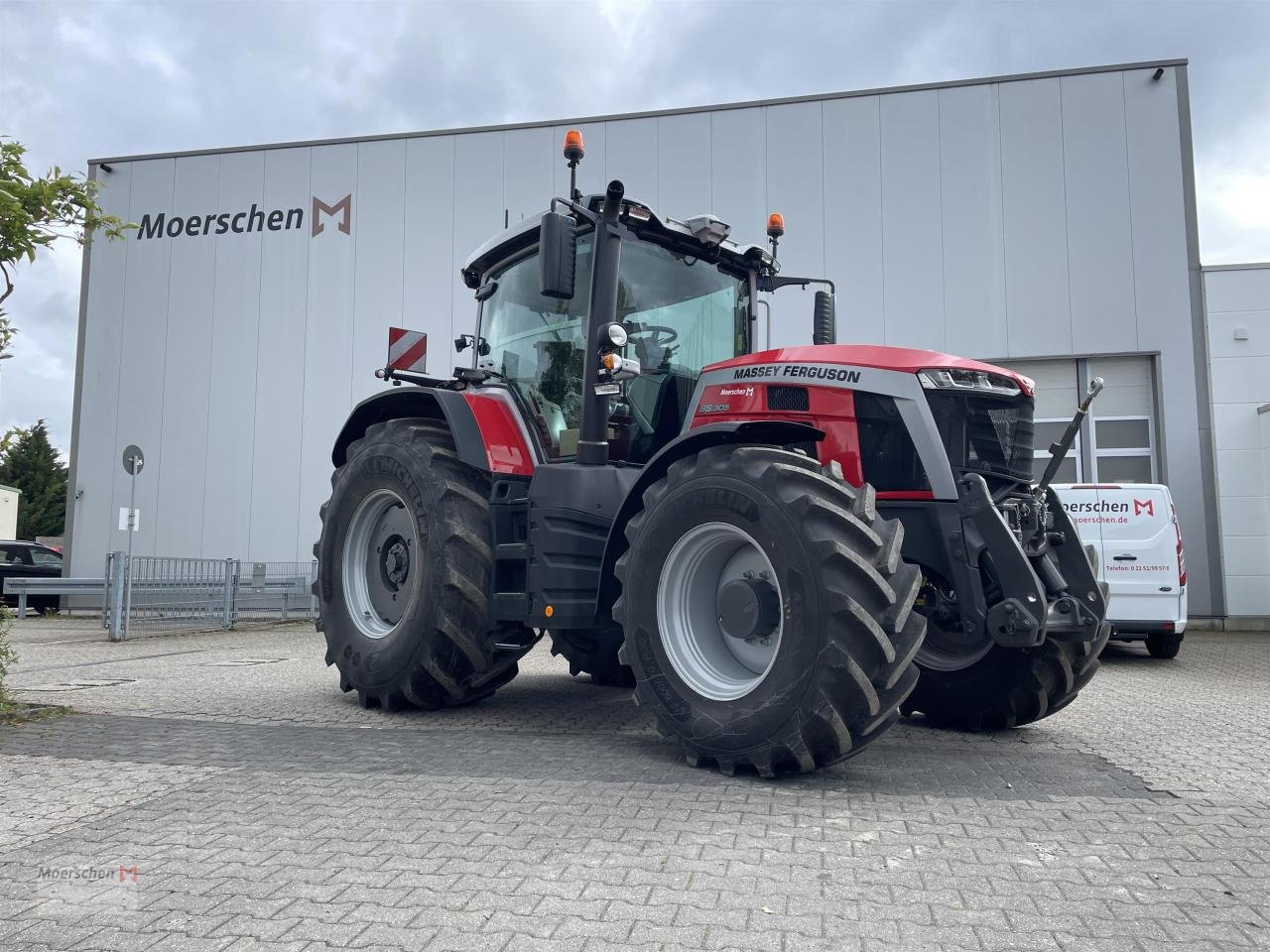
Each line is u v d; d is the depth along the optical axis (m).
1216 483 12.61
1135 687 6.86
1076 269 12.89
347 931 2.07
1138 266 12.78
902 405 3.91
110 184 15.77
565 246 4.27
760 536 3.42
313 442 14.92
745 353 5.25
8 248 4.63
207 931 2.08
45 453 42.81
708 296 5.13
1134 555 9.02
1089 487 9.21
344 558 5.40
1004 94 13.11
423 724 4.70
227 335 15.27
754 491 3.46
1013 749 4.24
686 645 3.75
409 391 5.19
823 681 3.19
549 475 4.40
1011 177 13.05
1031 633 3.57
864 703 3.20
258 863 2.52
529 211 14.50
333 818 2.93
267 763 3.72
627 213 4.72
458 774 3.51
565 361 4.94
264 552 14.87
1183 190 12.71
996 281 13.02
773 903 2.22
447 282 14.72
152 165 15.68
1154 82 12.84
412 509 4.91
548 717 4.93
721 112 13.84
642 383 4.81
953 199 13.16
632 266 4.84
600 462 4.48
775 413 4.21
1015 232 13.02
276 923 2.11
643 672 3.76
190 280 15.45
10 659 5.36
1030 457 4.20
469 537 4.75
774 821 2.89
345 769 3.61
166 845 2.68
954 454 3.90
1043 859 2.59
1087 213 12.89
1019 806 3.14
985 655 4.57
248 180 15.36
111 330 15.58
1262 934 2.08
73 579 14.22
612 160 14.18
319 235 15.12
